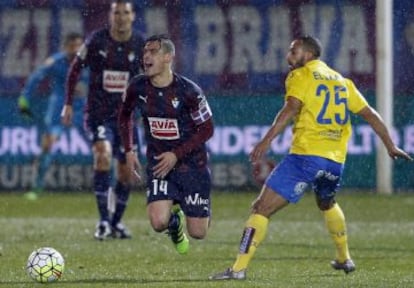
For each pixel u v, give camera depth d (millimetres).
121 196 42406
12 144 62812
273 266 33719
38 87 62344
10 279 29641
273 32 61688
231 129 62250
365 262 35000
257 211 28906
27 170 62750
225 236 43875
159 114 29812
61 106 57812
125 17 40781
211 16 61750
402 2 61188
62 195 61781
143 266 33531
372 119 29578
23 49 62406
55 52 62188
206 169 30797
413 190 62094
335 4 61500
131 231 45656
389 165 61094
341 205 56688
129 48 41188
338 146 29172
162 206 30016
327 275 31078
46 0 62250
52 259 28844
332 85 29000
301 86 28641
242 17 61750
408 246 40250
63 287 27609
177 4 61688
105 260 35156
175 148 30109
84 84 56781
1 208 55781
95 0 61844
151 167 30422
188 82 29734
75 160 62812
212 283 28125
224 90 61938
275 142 61250
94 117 41781
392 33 61125
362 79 61500
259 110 61906
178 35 61688
